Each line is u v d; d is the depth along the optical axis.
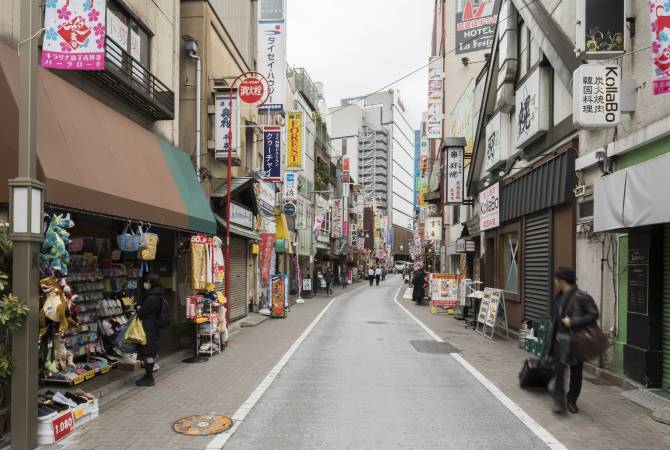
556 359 6.30
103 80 8.53
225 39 15.51
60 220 5.77
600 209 7.85
